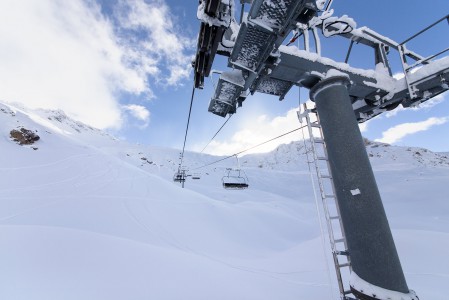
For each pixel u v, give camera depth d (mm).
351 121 3939
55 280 5555
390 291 3193
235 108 5398
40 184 30922
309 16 3217
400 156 134625
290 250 17391
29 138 45719
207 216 29625
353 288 3498
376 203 3559
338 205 3945
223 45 4039
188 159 135750
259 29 3320
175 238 21531
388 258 3338
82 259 6891
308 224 35281
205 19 3254
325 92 4156
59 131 70188
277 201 55594
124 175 39719
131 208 27031
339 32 4715
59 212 23422
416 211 42062
